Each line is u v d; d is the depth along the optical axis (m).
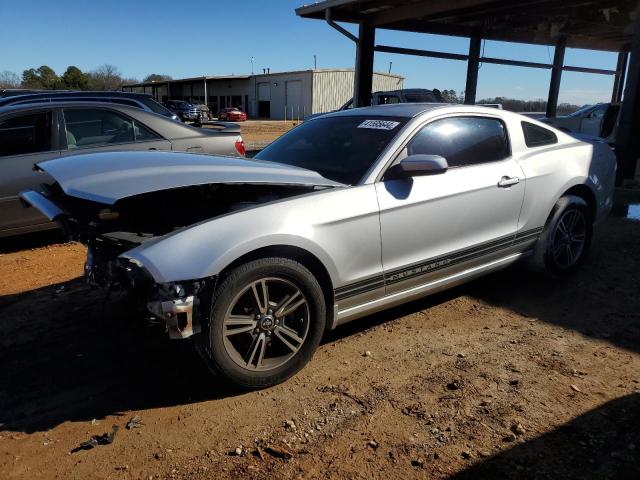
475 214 3.97
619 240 6.19
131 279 3.03
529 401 2.99
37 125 6.12
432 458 2.55
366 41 14.13
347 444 2.67
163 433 2.79
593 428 2.74
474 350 3.60
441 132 3.94
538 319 4.08
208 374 3.35
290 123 44.06
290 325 3.25
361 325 4.02
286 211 3.13
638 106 9.23
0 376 3.38
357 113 4.38
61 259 5.86
